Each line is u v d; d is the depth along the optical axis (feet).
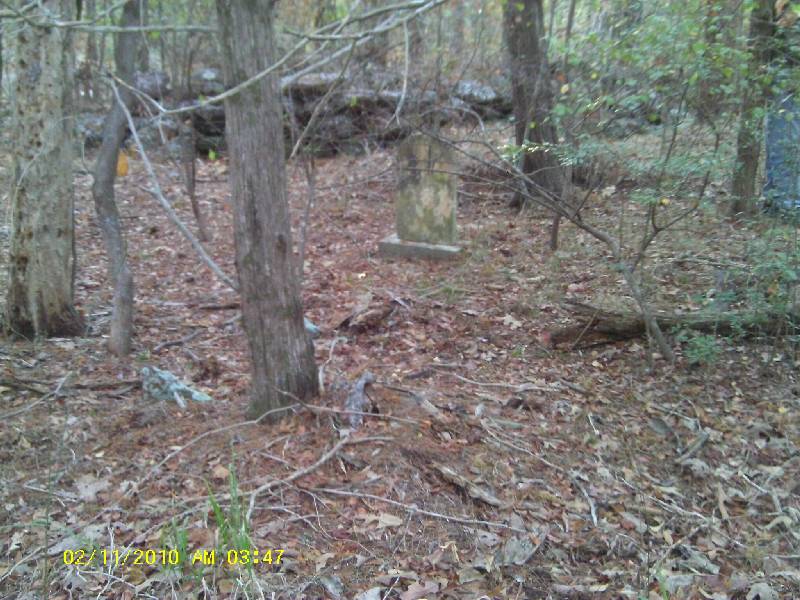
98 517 11.91
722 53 17.16
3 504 12.23
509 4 30.22
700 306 20.81
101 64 18.71
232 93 10.34
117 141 18.16
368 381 15.57
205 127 41.34
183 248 28.84
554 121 22.91
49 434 14.33
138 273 25.89
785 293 18.03
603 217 28.81
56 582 10.48
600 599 11.27
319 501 12.50
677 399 17.40
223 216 33.12
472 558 11.72
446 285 24.32
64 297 19.54
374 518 12.20
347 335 20.52
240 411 15.15
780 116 19.69
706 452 15.64
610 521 13.29
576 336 19.84
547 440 15.38
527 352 19.62
